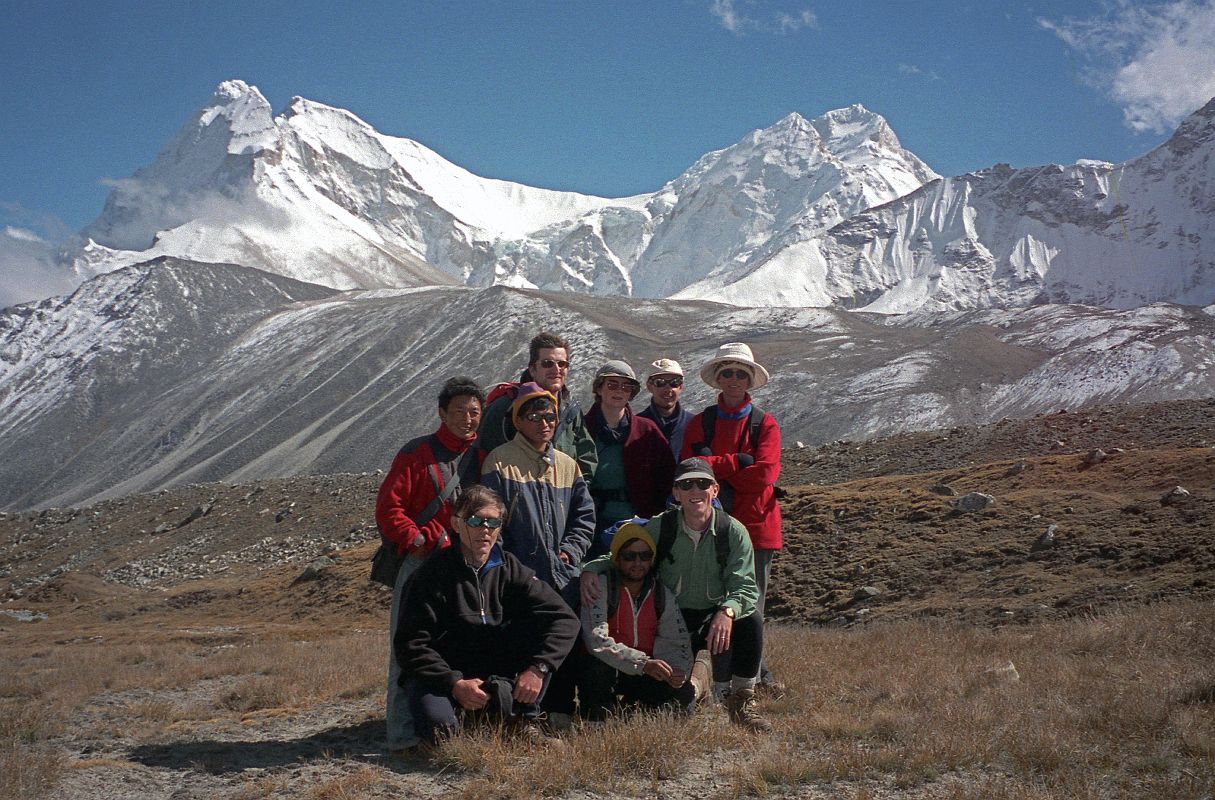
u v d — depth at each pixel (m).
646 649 7.49
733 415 8.59
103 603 46.84
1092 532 20.55
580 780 5.87
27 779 6.05
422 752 6.67
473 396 7.41
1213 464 22.22
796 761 6.10
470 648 7.01
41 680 13.84
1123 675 8.62
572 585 7.51
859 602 21.41
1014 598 18.28
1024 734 6.43
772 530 8.51
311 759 6.79
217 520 58.66
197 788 6.02
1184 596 15.39
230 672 14.27
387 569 7.40
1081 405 175.62
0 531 69.88
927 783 5.80
